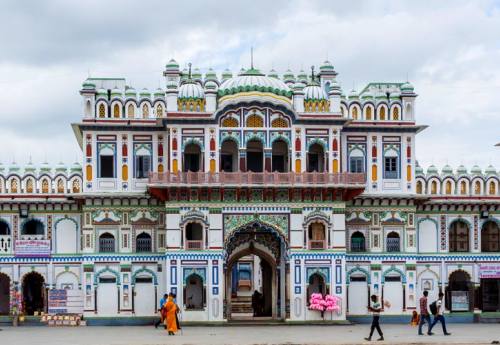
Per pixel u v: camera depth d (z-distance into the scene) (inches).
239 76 1987.0
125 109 1993.1
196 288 1935.3
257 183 1897.1
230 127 1946.4
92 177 1977.1
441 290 2062.0
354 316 2001.7
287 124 1956.2
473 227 2096.5
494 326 1875.0
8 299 2018.9
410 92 2050.9
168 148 1951.3
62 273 1998.0
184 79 2149.4
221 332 1680.6
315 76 2174.0
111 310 1962.4
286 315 1908.2
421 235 2075.5
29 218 2005.4
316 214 1929.1
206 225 1908.2
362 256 2014.0
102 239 1982.0
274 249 1963.6
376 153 2036.2
